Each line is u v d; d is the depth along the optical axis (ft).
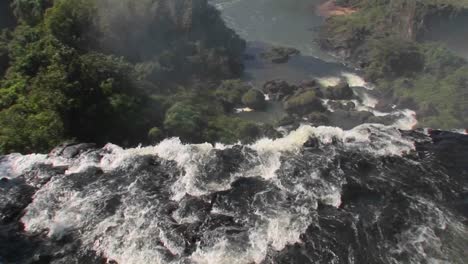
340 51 331.16
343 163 121.49
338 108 260.62
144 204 110.11
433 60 278.46
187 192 113.29
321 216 105.91
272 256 96.27
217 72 280.31
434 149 129.08
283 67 312.29
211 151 125.59
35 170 125.49
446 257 97.81
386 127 137.08
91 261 98.43
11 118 147.13
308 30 375.04
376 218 106.22
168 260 95.91
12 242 103.96
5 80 179.93
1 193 117.80
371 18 347.97
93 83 174.91
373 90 283.38
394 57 285.23
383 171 120.26
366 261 96.58
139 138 177.17
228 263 94.89
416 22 306.14
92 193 114.93
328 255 97.14
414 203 110.93
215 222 103.76
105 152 130.82
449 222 106.52
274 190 112.78
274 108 262.47
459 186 116.47
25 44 204.74
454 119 235.81
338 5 415.64
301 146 127.44
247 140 199.00
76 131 163.22
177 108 193.57
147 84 217.15
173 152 126.93
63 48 181.16
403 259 97.19
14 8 246.88
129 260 97.14
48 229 107.24
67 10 212.84
